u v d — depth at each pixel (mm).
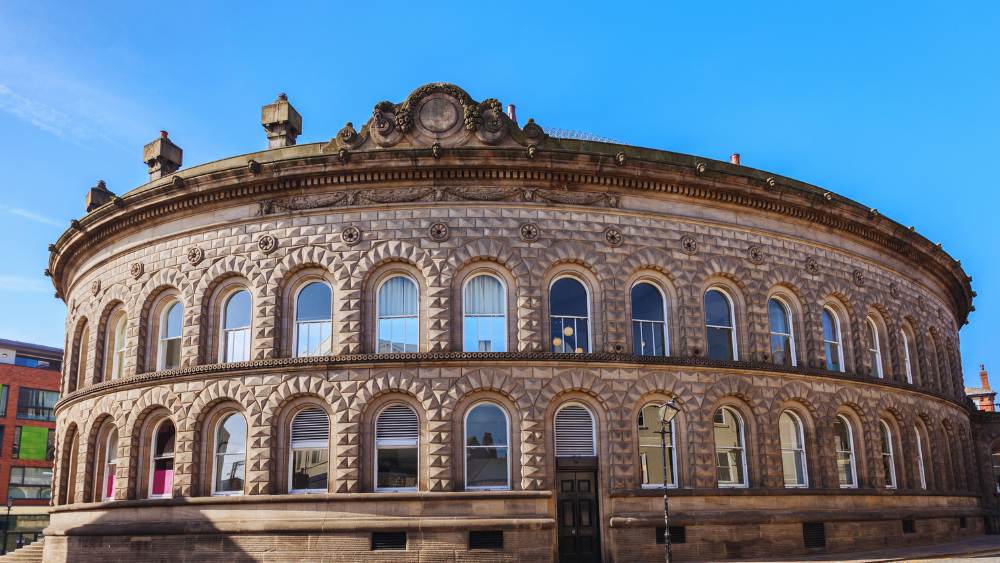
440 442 29031
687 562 29609
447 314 30172
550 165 31312
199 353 31750
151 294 33719
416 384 29484
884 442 37969
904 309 40875
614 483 29750
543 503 28984
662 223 32844
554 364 30062
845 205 36656
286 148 33219
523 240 31172
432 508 28531
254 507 29312
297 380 29984
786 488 32281
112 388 33344
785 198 34875
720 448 32188
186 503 30125
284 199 32094
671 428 31312
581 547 29531
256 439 29875
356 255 30969
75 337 38688
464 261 30672
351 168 31094
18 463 81312
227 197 32594
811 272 35938
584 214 31906
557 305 31516
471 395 29812
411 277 31266
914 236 40625
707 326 33375
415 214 31125
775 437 32750
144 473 32156
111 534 31125
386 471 29484
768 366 33000
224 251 32344
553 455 29750
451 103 32094
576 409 30625
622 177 32219
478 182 31500
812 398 34188
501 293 31234
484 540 28484
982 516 43688
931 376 43281
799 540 32000
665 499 27453
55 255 40156
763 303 34062
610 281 31516
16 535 79500
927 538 37312
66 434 36906
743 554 30625
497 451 29766
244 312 32406
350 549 28297
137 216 34500
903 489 36719
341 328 30391
